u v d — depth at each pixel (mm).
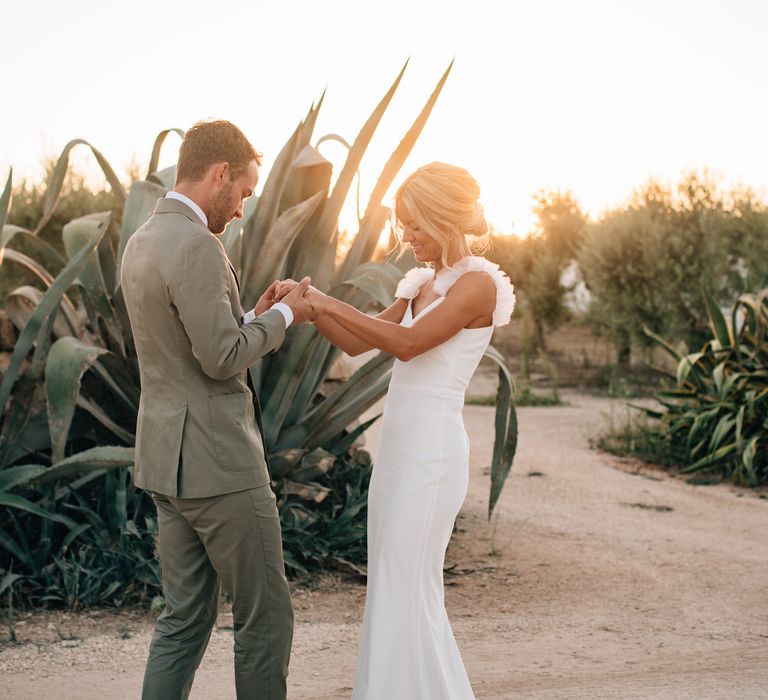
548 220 23031
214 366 2439
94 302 5219
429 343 2730
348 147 5766
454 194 2732
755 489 8016
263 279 5082
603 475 8539
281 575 2693
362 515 5691
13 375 4734
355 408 5406
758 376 8664
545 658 3875
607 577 5262
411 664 2719
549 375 18219
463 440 2846
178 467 2539
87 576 4422
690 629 4359
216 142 2564
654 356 18094
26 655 3664
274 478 5219
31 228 12570
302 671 3639
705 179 17516
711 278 16797
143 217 4828
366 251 5484
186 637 2705
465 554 5695
